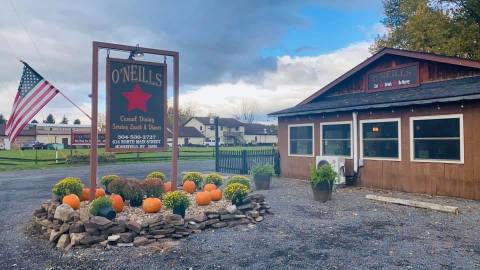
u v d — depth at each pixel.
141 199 7.58
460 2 25.41
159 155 37.00
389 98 12.30
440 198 10.25
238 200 7.79
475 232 6.74
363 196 10.91
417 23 25.39
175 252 5.64
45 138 72.12
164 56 8.25
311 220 7.79
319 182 10.04
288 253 5.58
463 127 10.06
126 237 5.98
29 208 9.83
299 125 15.65
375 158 12.47
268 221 7.68
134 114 7.85
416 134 11.27
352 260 5.23
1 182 16.67
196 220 6.82
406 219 7.87
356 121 13.03
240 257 5.40
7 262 5.37
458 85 11.36
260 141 94.88
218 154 20.28
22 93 8.82
